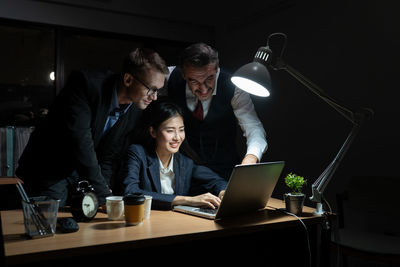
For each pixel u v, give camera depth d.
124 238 1.27
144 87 1.77
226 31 4.20
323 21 3.01
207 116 2.54
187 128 2.61
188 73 2.23
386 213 2.32
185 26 4.21
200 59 2.16
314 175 3.10
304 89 3.19
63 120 1.74
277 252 1.77
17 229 1.37
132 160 1.96
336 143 2.89
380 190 2.37
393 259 1.90
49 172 1.84
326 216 1.72
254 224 1.52
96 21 3.77
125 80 1.79
